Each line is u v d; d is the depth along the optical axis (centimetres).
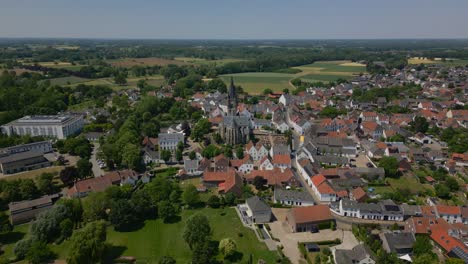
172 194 15938
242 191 16538
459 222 14175
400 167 19400
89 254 11106
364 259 11200
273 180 17738
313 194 16962
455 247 11800
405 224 13875
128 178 18062
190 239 11944
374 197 16188
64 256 11906
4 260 11562
